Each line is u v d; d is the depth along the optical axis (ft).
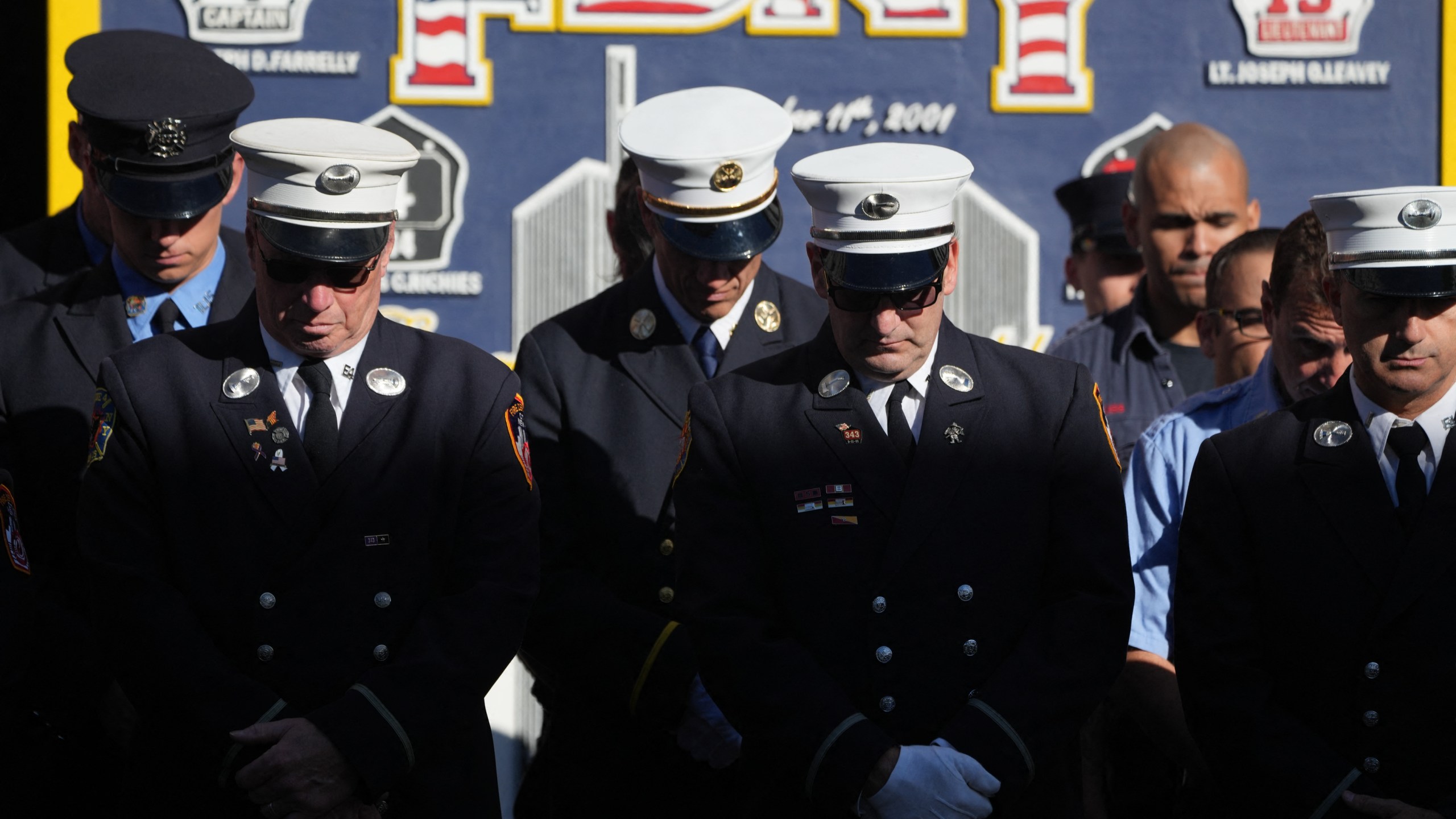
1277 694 23.70
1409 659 22.76
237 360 24.31
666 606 28.02
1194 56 41.93
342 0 40.86
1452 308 22.62
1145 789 31.37
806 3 41.27
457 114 41.06
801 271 41.32
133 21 40.91
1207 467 24.54
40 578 28.02
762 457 24.23
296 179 23.08
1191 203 37.86
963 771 21.98
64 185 41.29
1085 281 41.27
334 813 22.57
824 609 23.63
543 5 41.09
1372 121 41.93
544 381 29.48
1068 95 41.70
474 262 41.19
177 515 23.63
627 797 28.45
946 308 41.83
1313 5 41.81
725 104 29.01
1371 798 22.00
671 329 29.76
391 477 24.04
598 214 41.29
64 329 29.17
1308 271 26.91
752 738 23.08
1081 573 23.75
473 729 24.59
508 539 24.45
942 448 23.98
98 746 28.58
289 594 23.43
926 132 41.52
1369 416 23.75
